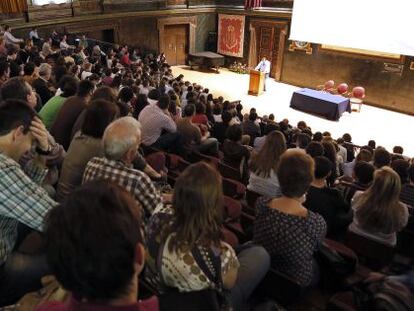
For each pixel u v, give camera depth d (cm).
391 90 1400
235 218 347
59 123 369
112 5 1644
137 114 632
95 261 82
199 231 170
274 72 1827
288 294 231
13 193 176
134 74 1127
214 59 1930
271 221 234
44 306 111
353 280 287
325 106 1282
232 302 202
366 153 583
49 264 86
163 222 181
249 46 1900
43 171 232
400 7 1270
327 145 532
